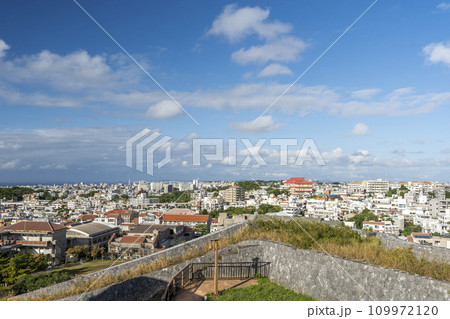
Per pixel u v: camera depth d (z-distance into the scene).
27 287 20.23
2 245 54.09
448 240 41.88
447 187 157.12
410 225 83.06
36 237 56.91
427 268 9.30
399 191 154.62
